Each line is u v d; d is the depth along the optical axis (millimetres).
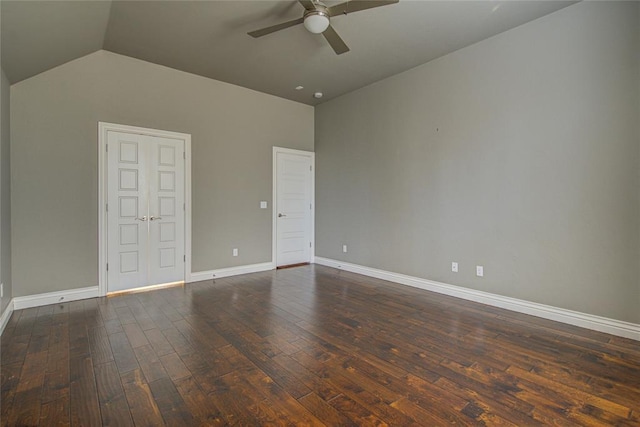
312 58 3887
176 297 3746
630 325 2619
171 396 1871
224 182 4727
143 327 2869
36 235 3377
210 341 2592
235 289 4098
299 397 1865
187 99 4348
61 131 3492
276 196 5316
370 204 4801
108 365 2213
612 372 2123
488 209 3461
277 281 4512
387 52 3709
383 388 1952
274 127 5254
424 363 2248
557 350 2432
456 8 2855
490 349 2453
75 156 3580
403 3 2771
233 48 3629
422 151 4086
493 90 3379
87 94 3641
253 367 2193
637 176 2568
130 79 3902
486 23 3109
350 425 1635
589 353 2383
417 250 4180
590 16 2754
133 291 3965
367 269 4859
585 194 2820
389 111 4480
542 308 3096
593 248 2791
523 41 3145
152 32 3293
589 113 2779
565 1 2779
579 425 1632
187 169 4363
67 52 3295
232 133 4785
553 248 3016
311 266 5531
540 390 1929
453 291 3805
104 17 2975
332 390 1933
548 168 3025
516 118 3217
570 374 2100
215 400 1837
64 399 1836
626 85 2596
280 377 2072
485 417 1691
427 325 2928
